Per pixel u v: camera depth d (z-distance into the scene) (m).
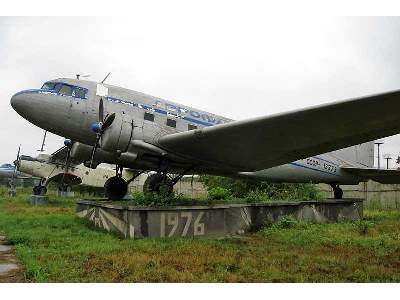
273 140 7.11
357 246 6.36
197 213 7.17
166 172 8.18
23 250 5.28
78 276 4.10
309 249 6.02
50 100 8.50
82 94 8.71
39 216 9.42
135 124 7.53
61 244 5.79
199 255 5.23
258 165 8.51
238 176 9.91
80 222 8.25
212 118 9.70
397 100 5.38
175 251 5.45
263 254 5.56
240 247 6.11
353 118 6.04
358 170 11.36
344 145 7.09
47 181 18.95
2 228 7.66
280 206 8.96
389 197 16.56
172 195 7.84
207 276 4.23
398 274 4.51
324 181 11.39
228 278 4.19
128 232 6.44
